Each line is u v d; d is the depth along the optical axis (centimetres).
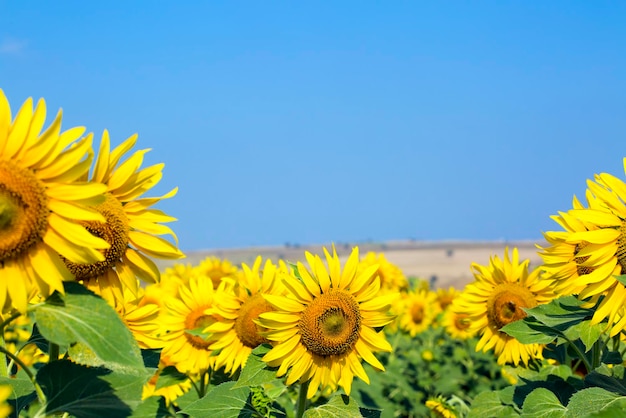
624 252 137
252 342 168
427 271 3891
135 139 118
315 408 137
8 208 95
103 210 114
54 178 98
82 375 101
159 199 120
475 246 5062
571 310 151
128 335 94
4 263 96
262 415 137
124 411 100
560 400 163
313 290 142
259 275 175
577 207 161
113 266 117
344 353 142
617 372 146
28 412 188
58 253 99
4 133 96
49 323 93
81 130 100
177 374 176
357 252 145
